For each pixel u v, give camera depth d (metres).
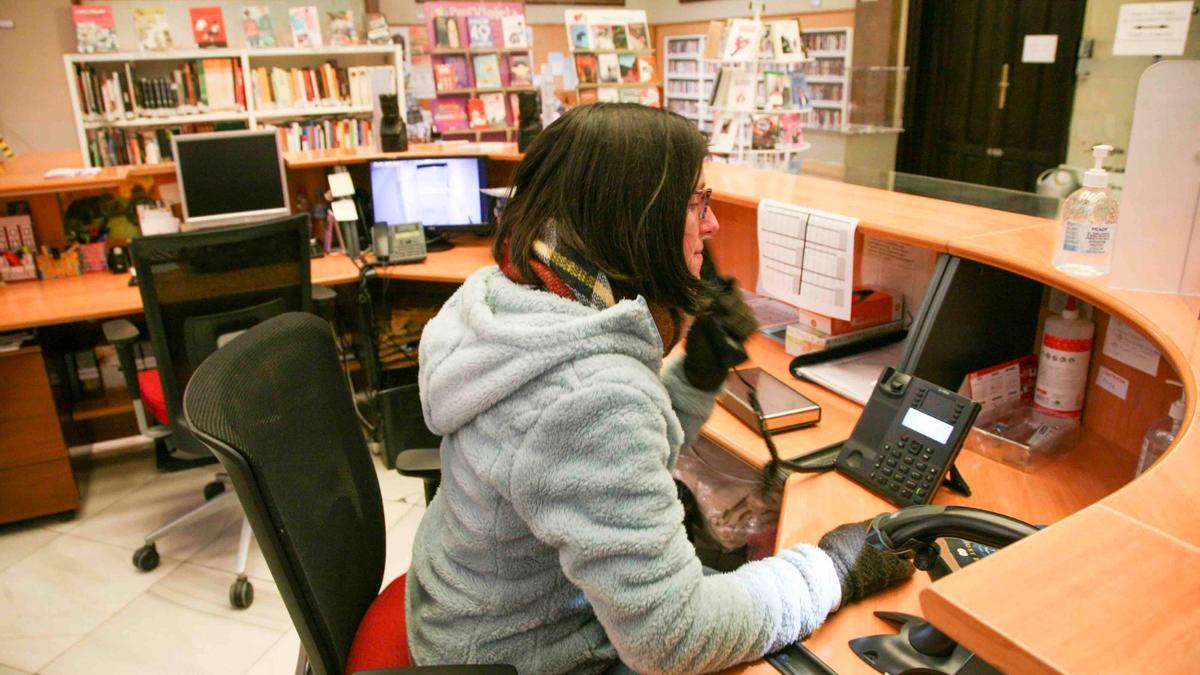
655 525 0.81
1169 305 1.19
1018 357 1.66
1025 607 0.54
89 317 2.62
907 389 1.40
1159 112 1.16
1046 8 4.55
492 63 6.69
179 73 5.20
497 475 0.85
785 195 2.06
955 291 1.52
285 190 3.23
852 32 5.98
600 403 0.81
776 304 2.36
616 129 0.90
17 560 2.60
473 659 0.98
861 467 1.40
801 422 1.61
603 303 0.92
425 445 3.10
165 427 2.56
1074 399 1.54
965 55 5.20
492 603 0.96
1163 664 0.49
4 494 2.71
